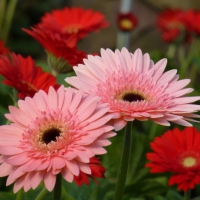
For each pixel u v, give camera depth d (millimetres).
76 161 937
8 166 950
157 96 1006
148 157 1106
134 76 1017
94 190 1283
